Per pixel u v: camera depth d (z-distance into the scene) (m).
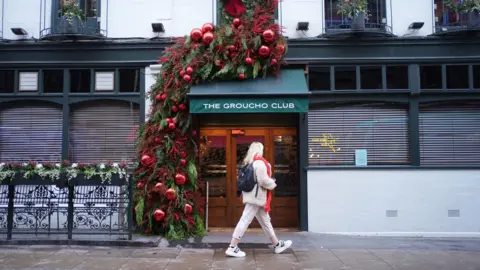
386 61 9.91
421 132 9.99
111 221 8.79
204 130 10.43
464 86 9.94
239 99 8.90
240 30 9.29
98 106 10.23
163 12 10.19
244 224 7.62
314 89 10.00
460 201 9.66
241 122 10.44
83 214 8.91
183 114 9.23
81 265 6.99
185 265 7.05
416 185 9.72
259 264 7.12
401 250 8.19
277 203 10.38
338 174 9.80
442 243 8.88
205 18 10.19
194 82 9.21
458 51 9.88
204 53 9.25
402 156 9.98
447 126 10.01
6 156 10.16
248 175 7.55
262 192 7.60
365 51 9.93
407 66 9.95
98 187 8.45
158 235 8.95
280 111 8.90
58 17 10.26
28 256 7.52
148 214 8.93
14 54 10.09
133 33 10.16
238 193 10.44
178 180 8.84
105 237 8.58
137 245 8.30
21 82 10.16
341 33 9.70
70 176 8.22
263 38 9.23
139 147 9.23
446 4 9.84
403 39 9.89
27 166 8.34
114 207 8.43
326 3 10.20
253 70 9.20
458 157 9.96
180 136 9.16
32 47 10.08
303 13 10.09
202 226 9.35
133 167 9.32
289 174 10.41
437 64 9.95
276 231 9.91
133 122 10.16
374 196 9.73
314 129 10.07
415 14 10.05
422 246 8.55
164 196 8.84
